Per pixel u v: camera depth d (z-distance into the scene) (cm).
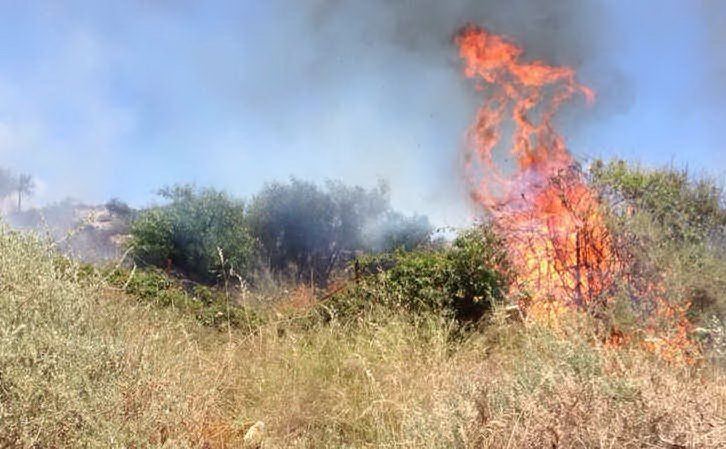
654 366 330
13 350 261
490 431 267
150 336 368
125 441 257
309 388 396
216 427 336
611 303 523
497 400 296
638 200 595
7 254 336
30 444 229
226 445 326
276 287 1105
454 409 287
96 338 309
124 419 271
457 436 271
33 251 363
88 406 256
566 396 264
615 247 564
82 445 245
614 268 561
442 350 448
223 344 495
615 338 479
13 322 285
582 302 560
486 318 567
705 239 579
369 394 385
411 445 285
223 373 405
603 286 556
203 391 343
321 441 342
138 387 289
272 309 668
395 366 402
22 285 311
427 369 409
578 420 254
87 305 337
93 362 285
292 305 734
